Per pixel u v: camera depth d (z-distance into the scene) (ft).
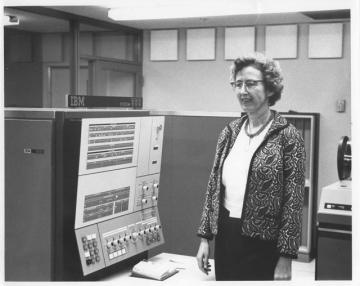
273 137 4.80
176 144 6.99
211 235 5.36
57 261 4.91
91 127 4.81
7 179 5.05
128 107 6.64
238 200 4.90
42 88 16.83
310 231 12.72
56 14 13.48
